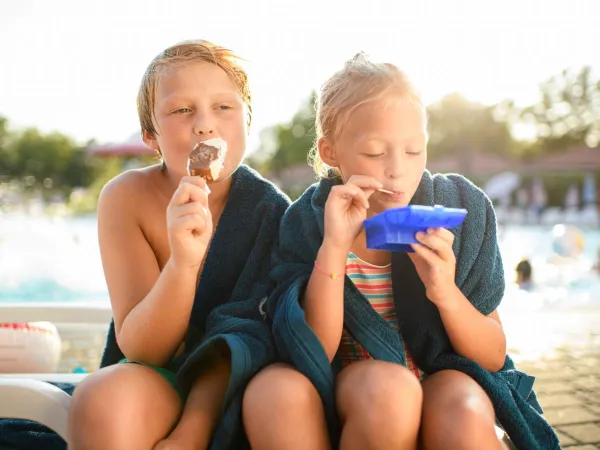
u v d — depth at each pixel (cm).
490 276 161
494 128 4322
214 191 180
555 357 395
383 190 146
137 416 129
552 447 153
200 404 143
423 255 135
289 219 171
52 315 241
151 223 176
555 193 3200
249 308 162
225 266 175
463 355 153
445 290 141
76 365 352
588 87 4159
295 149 4478
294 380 130
